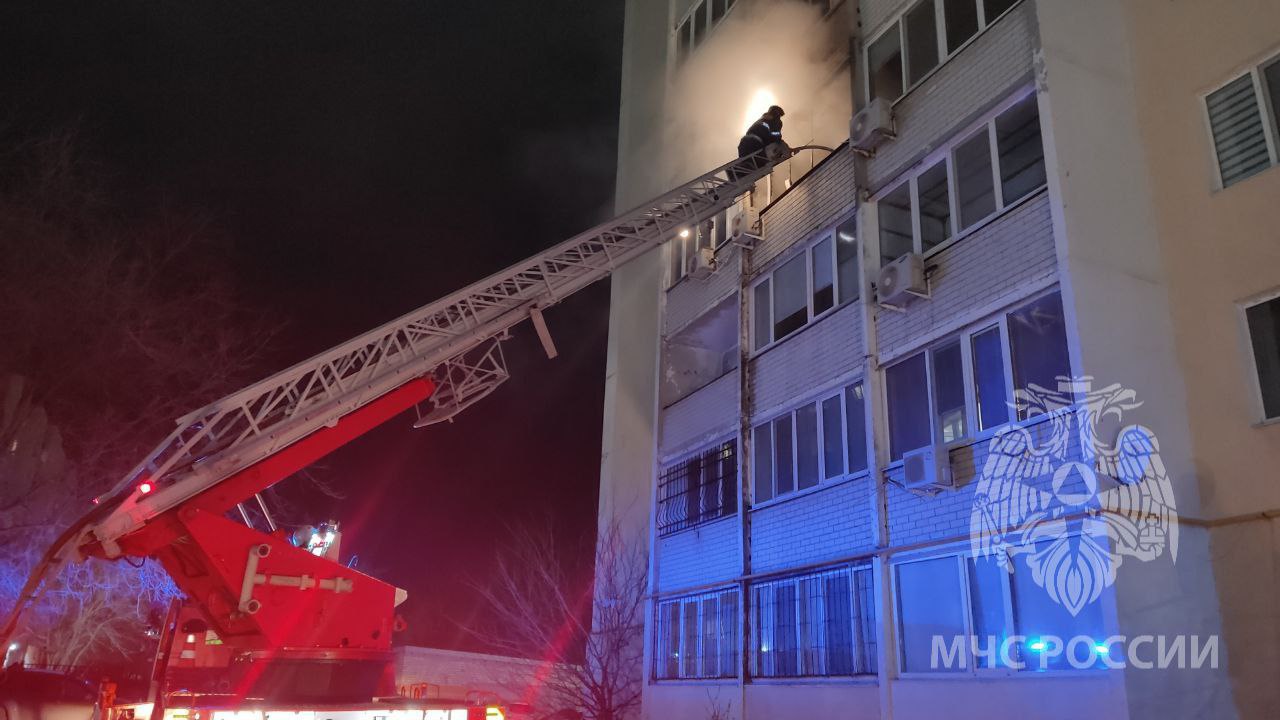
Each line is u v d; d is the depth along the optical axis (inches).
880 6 491.2
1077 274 331.6
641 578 689.0
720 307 591.2
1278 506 301.0
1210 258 341.4
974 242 387.5
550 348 429.1
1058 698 299.7
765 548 487.5
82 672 708.7
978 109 403.2
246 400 330.0
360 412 366.0
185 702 299.6
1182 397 337.4
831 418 463.2
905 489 394.0
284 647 303.3
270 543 311.0
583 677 611.5
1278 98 338.6
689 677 530.0
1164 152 366.3
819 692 417.4
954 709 340.5
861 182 469.1
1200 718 287.6
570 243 452.1
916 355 411.5
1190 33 367.9
